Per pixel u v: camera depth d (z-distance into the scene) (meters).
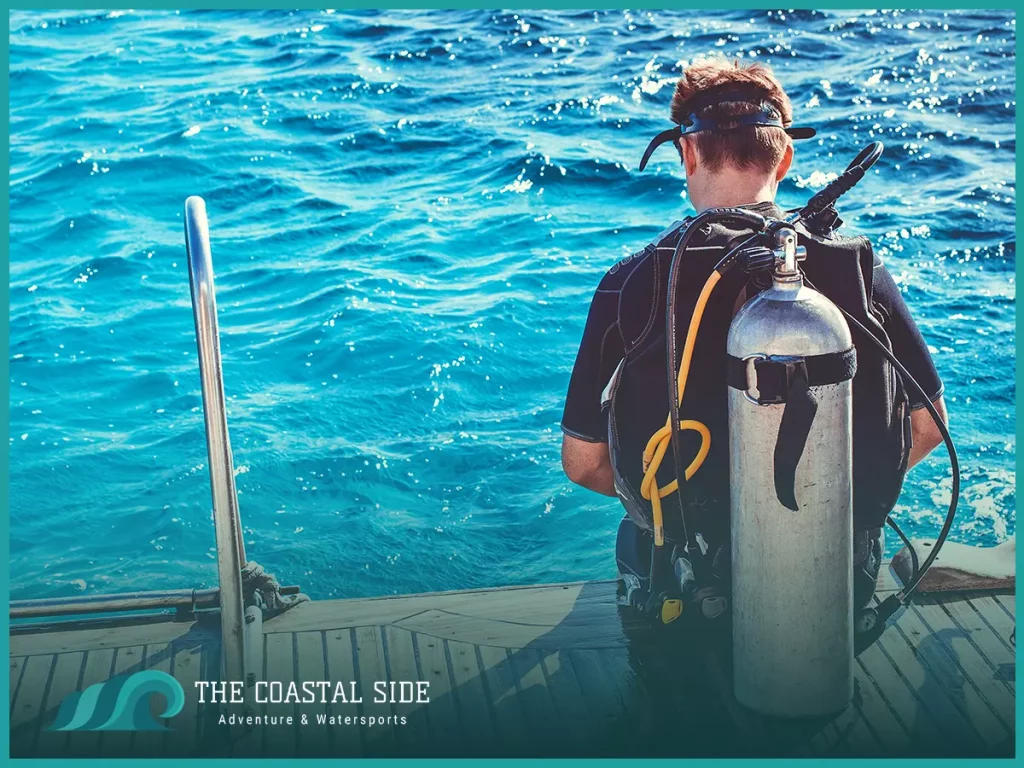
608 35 9.74
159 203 7.03
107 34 10.05
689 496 2.53
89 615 3.07
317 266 6.16
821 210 2.39
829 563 2.38
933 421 2.50
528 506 4.30
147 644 2.92
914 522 4.06
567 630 2.93
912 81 8.38
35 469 4.52
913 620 2.90
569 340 5.39
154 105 8.46
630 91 8.48
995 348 5.09
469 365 5.20
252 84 8.85
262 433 4.73
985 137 7.41
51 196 7.11
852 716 2.52
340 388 5.06
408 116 8.23
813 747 2.44
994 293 5.57
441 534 4.13
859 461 2.48
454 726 2.59
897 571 3.05
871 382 2.41
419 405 4.94
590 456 2.63
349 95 8.64
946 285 5.64
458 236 6.47
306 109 8.37
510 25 10.12
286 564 3.95
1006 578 3.02
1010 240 6.06
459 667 2.80
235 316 5.72
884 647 2.79
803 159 7.13
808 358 2.24
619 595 3.04
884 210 6.44
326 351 5.34
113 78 9.01
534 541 4.11
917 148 7.24
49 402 5.01
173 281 6.13
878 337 2.40
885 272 2.46
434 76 8.99
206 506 4.32
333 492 4.38
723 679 2.66
